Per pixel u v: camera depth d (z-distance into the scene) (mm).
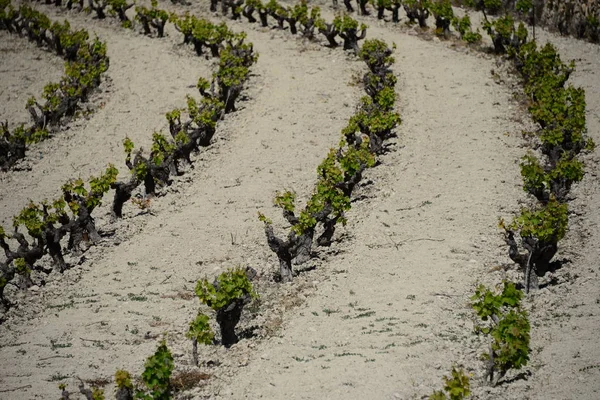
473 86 49875
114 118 49656
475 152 41281
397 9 61594
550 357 24703
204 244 35000
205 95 47625
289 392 23922
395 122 41688
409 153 41938
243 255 33844
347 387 23719
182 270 33125
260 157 42844
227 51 52094
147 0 68875
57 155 46031
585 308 27359
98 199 35781
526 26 60625
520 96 48156
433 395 21016
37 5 69312
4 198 41719
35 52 61000
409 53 55562
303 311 29188
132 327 29172
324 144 43719
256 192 39281
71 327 29484
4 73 57250
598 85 48875
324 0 66875
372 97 47375
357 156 36750
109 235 36844
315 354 26078
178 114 43156
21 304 31719
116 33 63000
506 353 22922
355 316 28219
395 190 38094
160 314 30000
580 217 34531
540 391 22969
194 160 43656
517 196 36438
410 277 30500
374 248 33188
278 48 57656
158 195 40281
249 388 24625
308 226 32125
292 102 48875
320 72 53062
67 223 34875
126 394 23141
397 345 25938
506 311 27641
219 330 28859
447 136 43500
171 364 23453
